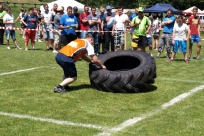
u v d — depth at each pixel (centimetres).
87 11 1464
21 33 2570
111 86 764
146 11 4094
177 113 633
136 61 864
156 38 1806
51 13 1631
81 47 766
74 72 781
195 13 1352
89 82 884
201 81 923
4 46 1780
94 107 666
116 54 872
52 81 893
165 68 1140
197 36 1364
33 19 1616
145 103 696
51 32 1622
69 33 1295
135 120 593
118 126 564
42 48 1722
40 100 711
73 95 752
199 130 547
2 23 1786
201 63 1273
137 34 1246
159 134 529
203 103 702
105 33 1473
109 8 1461
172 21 1341
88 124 572
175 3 6050
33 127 556
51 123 576
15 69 1066
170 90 809
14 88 812
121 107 668
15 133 530
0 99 715
